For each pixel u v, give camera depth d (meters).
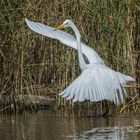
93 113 14.23
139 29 14.86
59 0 15.05
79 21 14.81
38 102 15.51
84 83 9.07
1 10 14.78
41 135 11.04
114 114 13.98
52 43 15.35
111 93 9.37
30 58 15.43
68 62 14.98
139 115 13.66
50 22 15.12
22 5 15.02
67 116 13.84
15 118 13.66
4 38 15.09
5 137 10.91
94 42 14.64
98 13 14.47
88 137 10.65
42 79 15.69
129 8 14.55
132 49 14.70
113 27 14.38
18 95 15.05
